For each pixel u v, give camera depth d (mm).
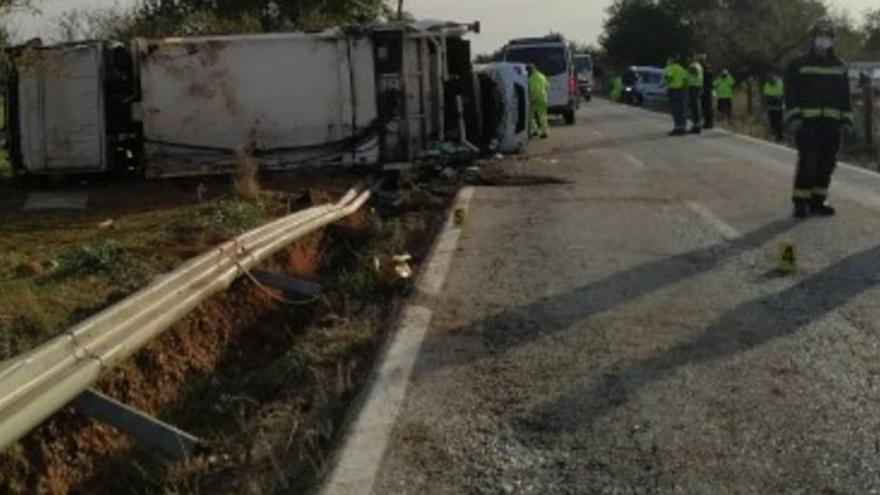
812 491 4680
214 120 15828
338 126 16062
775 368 6410
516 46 32031
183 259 9500
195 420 6801
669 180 15938
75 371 5312
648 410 5734
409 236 12062
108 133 15609
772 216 12109
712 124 28391
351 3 32000
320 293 9102
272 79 15875
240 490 5078
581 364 6586
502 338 7227
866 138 23328
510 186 15805
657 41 78062
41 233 11516
